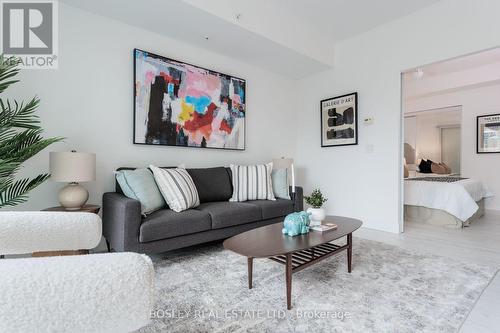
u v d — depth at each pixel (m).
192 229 2.32
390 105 3.49
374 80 3.66
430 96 5.68
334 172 4.15
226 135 3.65
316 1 3.12
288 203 3.14
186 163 3.29
